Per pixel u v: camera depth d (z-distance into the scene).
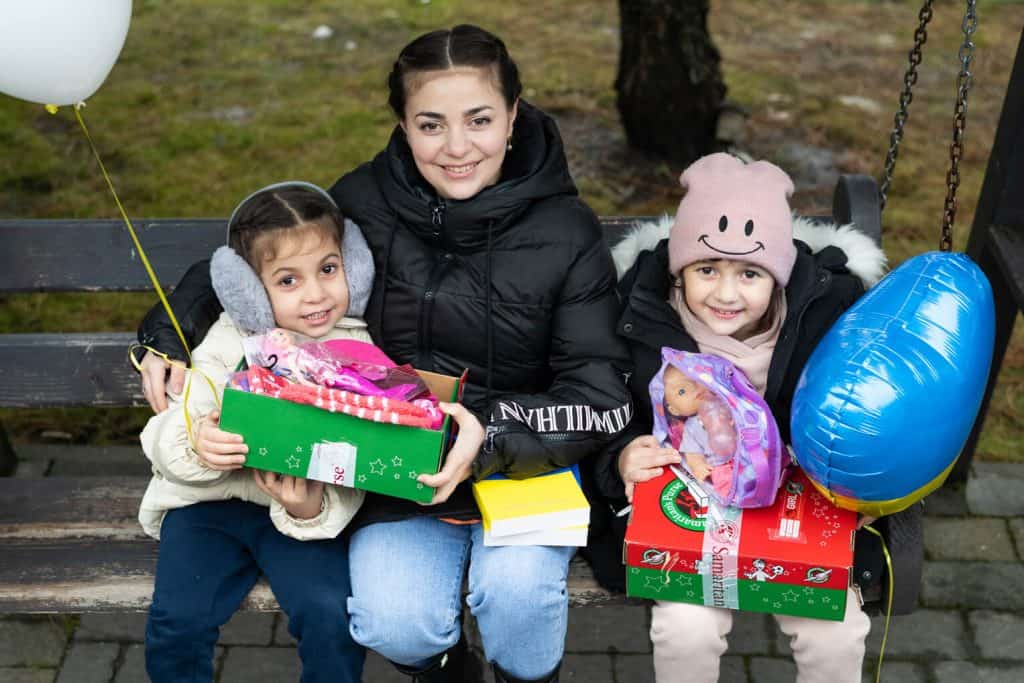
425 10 6.77
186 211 4.82
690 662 2.26
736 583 2.18
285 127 5.49
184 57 6.22
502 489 2.30
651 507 2.25
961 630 3.02
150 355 2.45
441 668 2.42
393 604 2.24
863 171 5.11
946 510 3.38
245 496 2.37
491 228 2.40
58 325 4.21
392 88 2.38
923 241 4.64
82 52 2.16
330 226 2.36
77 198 4.93
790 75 5.96
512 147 2.48
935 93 5.80
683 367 2.27
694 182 2.36
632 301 2.39
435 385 2.35
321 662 2.29
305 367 2.24
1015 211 2.96
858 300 2.30
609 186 4.93
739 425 2.18
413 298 2.45
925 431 2.04
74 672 2.91
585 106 5.57
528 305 2.41
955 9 6.73
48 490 2.75
